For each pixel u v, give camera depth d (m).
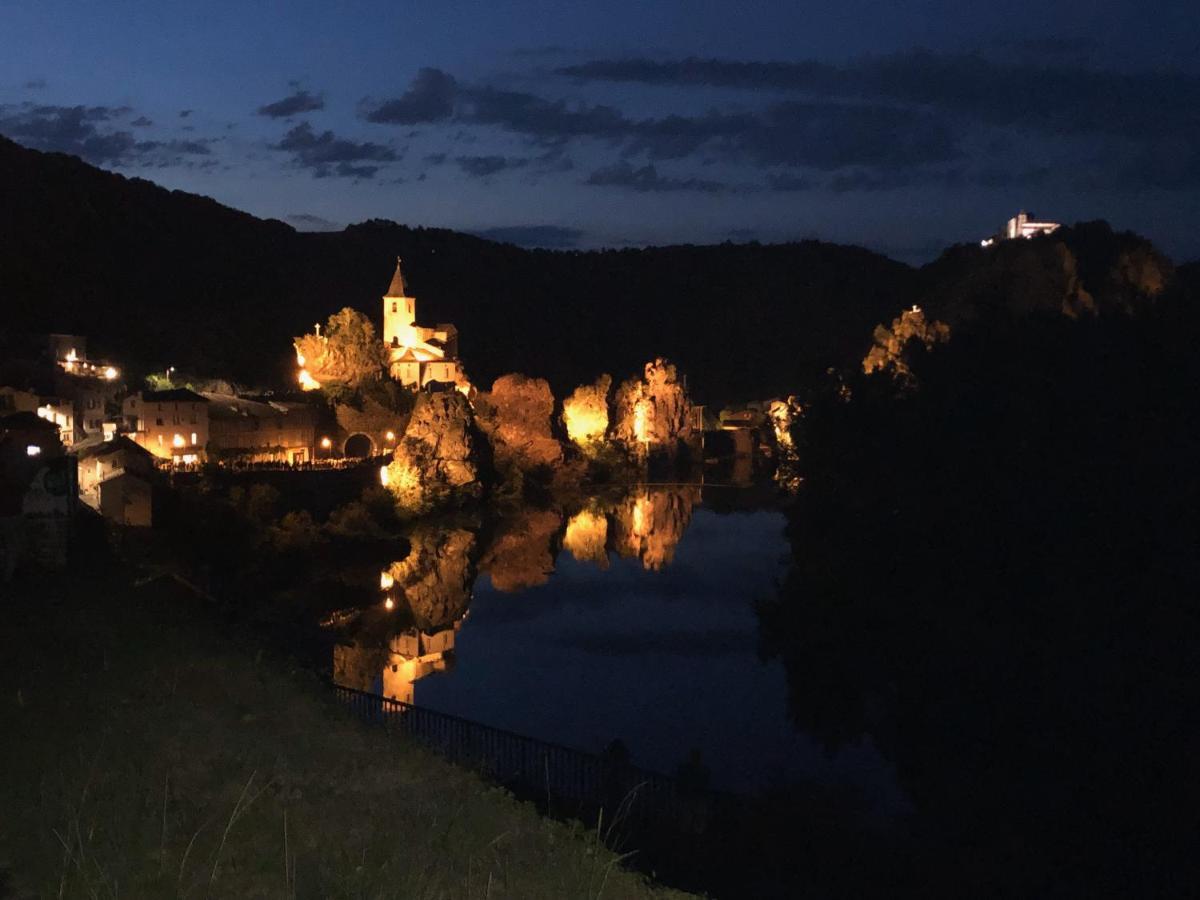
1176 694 27.25
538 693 46.12
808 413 65.19
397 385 128.62
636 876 19.31
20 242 163.75
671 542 95.69
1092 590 30.89
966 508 37.78
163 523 66.50
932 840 28.00
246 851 16.62
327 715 27.47
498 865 17.72
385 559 80.44
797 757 37.50
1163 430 34.12
